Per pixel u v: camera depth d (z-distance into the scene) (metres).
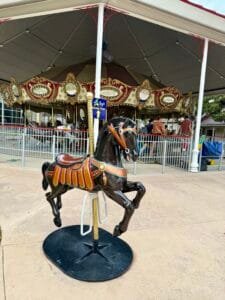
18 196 4.42
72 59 13.20
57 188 2.70
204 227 3.51
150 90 9.23
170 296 2.05
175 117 13.23
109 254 2.57
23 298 1.94
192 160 7.86
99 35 6.36
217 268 2.47
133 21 10.16
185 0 6.69
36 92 9.06
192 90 14.88
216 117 26.25
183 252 2.76
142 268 2.42
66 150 7.49
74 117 11.79
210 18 7.17
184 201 4.71
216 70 11.80
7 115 17.05
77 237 2.88
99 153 2.32
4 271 2.25
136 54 12.83
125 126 2.14
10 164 7.29
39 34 10.52
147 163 8.33
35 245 2.73
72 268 2.31
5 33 9.74
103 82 8.69
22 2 6.44
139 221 3.59
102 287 2.12
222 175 7.52
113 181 2.25
